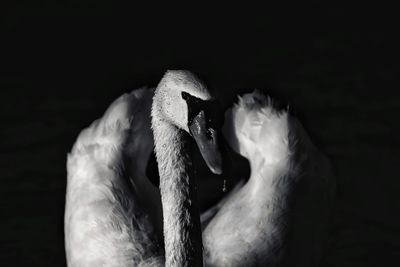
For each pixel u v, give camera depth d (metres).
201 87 6.07
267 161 8.62
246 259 8.08
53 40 15.96
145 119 8.77
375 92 13.80
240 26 16.31
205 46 15.68
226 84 14.34
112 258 8.05
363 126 12.76
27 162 12.10
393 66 14.64
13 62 15.22
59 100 13.94
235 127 8.86
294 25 16.25
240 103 8.94
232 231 8.34
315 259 8.43
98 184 8.48
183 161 6.52
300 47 15.49
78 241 8.28
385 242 10.37
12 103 13.83
